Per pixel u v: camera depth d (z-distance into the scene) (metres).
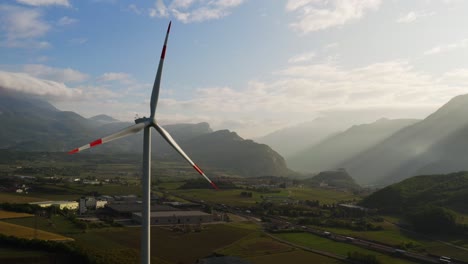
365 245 143.62
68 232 135.25
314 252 130.25
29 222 144.25
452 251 136.50
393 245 144.50
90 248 98.75
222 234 155.50
